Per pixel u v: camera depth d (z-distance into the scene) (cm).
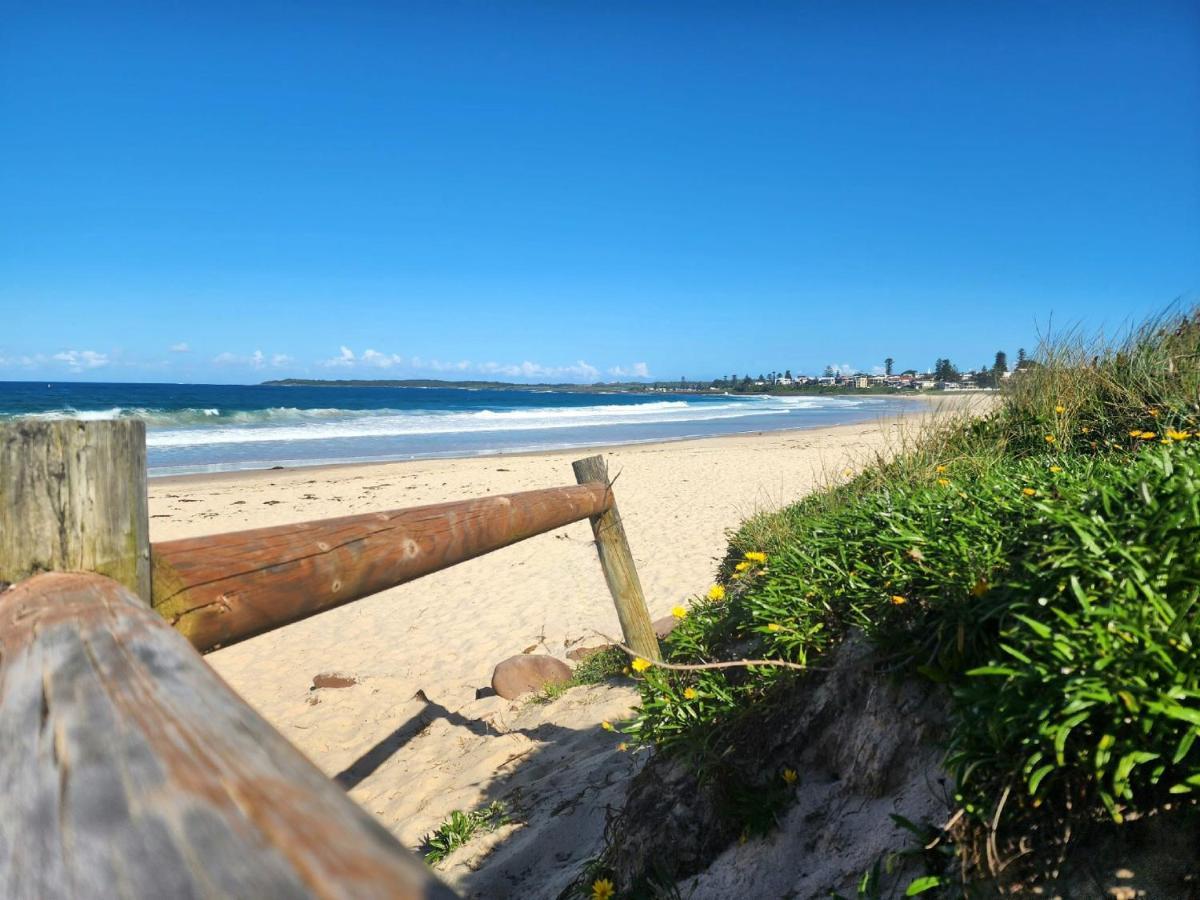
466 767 441
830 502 483
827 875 207
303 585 217
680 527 1135
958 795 174
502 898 307
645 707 280
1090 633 168
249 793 59
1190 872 151
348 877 47
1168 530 184
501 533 339
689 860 254
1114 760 159
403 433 3369
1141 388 452
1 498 143
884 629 239
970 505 277
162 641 103
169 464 2216
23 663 96
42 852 56
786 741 253
